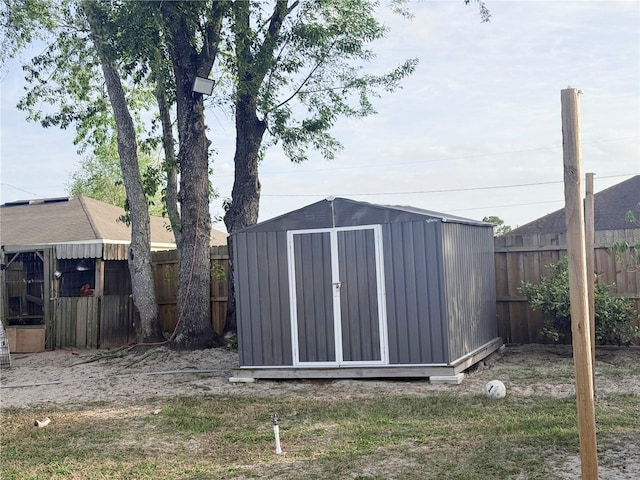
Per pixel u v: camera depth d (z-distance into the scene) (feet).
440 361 29.40
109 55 39.86
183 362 38.27
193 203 42.09
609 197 66.03
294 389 29.84
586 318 11.78
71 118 51.34
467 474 17.04
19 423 25.99
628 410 22.99
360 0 45.03
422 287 29.73
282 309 31.65
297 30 43.09
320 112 46.68
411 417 23.48
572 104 11.76
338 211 30.94
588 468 11.66
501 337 40.09
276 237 31.78
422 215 29.68
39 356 44.98
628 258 36.96
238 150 43.50
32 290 52.42
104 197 119.96
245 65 41.37
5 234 54.24
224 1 39.70
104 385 33.22
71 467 19.79
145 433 23.30
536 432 20.48
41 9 44.98
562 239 39.04
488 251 38.52
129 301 49.62
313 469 18.33
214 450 20.85
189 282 41.75
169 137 45.75
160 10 39.09
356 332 30.63
